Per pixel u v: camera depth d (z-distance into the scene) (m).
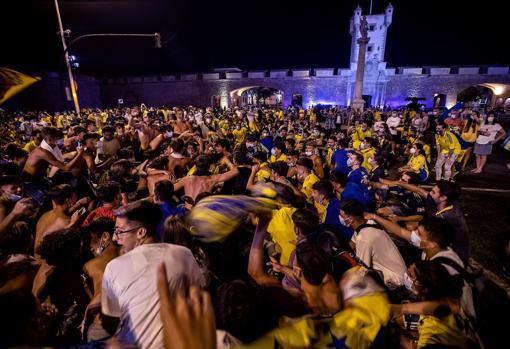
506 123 17.64
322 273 1.81
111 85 42.34
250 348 1.33
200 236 1.72
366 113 22.92
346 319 1.68
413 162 7.28
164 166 5.04
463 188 8.23
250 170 4.75
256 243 1.99
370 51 39.78
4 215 3.16
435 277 1.92
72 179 4.21
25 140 10.11
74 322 2.21
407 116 21.11
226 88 39.72
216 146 6.23
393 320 2.23
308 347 1.49
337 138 8.02
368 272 1.98
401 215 4.46
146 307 1.57
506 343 1.80
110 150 7.14
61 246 2.17
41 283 2.21
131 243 2.27
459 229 3.08
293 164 5.77
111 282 1.76
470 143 9.91
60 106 35.47
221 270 2.57
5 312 1.22
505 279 3.98
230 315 1.32
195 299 0.87
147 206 2.33
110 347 1.41
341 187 4.98
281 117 21.88
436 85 34.22
